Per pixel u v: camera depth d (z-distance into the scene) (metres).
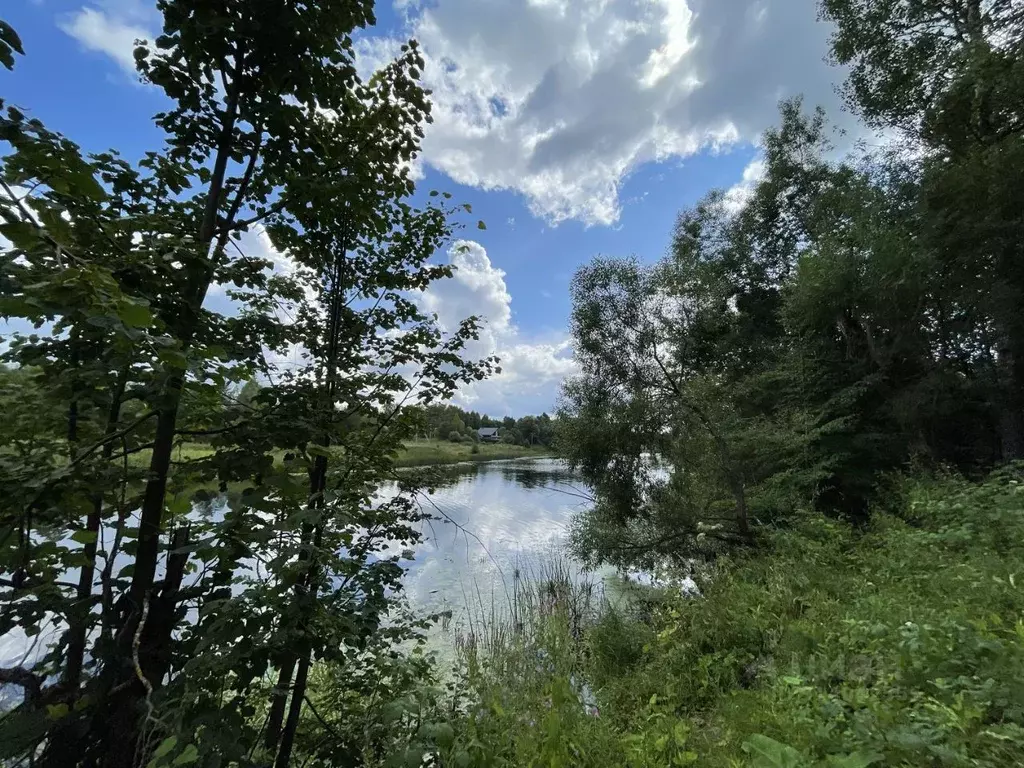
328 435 2.48
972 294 8.72
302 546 1.91
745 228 18.27
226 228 2.29
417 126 2.92
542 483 21.72
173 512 1.91
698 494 10.06
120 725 1.76
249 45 2.11
